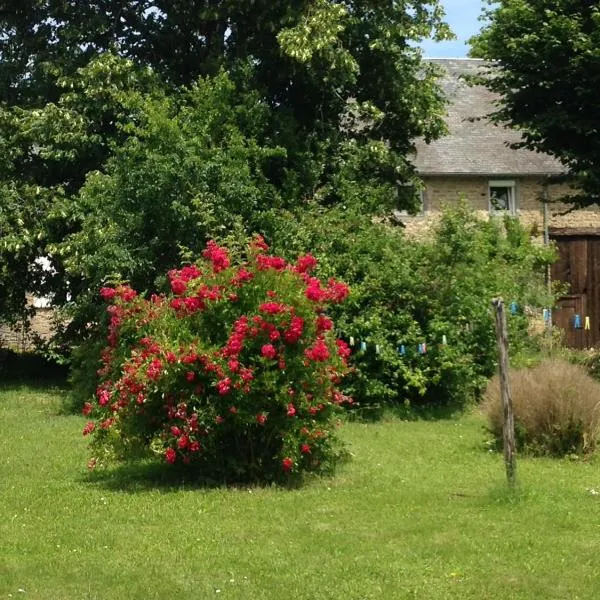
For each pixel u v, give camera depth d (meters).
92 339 17.34
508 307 16.27
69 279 20.08
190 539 7.66
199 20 20.06
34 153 20.25
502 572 6.75
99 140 19.02
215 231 16.28
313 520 8.22
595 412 11.23
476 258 16.34
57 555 7.27
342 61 18.36
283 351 9.48
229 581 6.62
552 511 8.38
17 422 14.82
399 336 15.60
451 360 15.55
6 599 6.32
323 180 19.55
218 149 17.17
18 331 22.81
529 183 29.00
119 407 9.70
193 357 9.32
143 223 16.67
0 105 20.08
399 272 15.84
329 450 10.20
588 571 6.76
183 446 9.39
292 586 6.51
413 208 21.55
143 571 6.86
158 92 18.58
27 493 9.43
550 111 18.66
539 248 19.72
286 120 19.03
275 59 19.81
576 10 18.48
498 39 18.94
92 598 6.33
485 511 8.43
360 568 6.86
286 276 9.81
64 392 18.61
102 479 10.16
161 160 16.55
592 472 10.35
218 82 18.02
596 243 28.23
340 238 16.31
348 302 15.30
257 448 9.81
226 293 9.71
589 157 18.84
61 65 19.30
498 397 11.82
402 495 9.12
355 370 15.02
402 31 19.44
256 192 17.09
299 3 18.44
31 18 20.45
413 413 15.45
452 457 11.41
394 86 20.20
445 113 21.20
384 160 19.58
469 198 28.80
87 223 17.19
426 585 6.50
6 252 19.38
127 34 20.73
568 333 27.75
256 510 8.59
